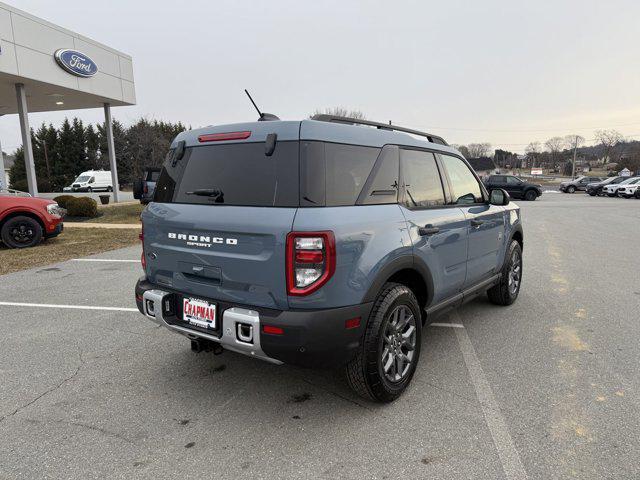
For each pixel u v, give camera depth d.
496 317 4.64
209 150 2.86
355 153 2.73
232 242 2.57
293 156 2.48
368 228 2.60
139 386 3.18
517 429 2.59
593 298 5.37
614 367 3.42
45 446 2.46
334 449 2.42
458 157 4.06
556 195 36.22
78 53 17.78
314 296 2.37
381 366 2.75
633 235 11.31
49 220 9.69
